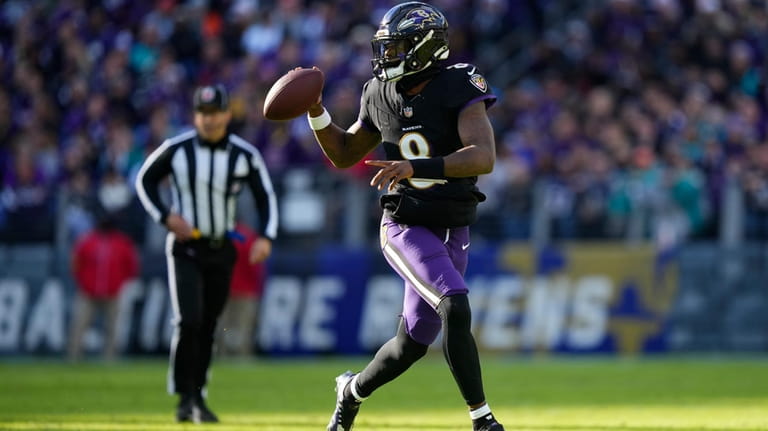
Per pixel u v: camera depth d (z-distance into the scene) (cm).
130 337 4844
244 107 5338
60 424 2117
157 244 4903
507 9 6131
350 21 5912
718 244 4662
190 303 2225
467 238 1709
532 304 4669
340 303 4722
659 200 4659
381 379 1705
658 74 5712
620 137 5012
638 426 2080
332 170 4806
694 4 6000
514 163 4875
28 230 5059
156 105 5738
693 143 5044
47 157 5725
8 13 6725
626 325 4628
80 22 6431
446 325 1586
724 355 4631
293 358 4725
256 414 2422
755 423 2141
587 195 4747
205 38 6112
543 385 3175
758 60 5775
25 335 4988
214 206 2288
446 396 2870
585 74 5691
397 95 1664
